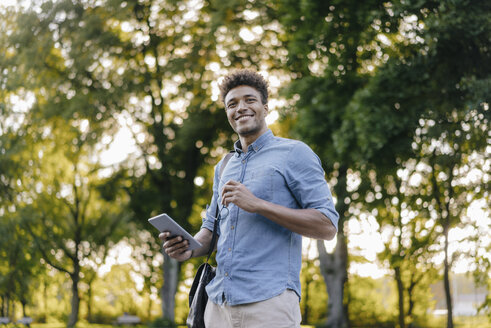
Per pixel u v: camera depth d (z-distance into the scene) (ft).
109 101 72.02
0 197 80.84
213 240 9.69
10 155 77.97
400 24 49.55
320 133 53.57
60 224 83.56
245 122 9.15
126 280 104.22
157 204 77.71
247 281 8.51
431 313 96.48
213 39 67.31
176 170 78.23
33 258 83.56
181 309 109.50
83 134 76.79
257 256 8.55
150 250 83.25
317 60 56.85
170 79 73.41
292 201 8.84
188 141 72.23
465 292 109.29
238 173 9.17
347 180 60.34
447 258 57.47
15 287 83.30
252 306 8.45
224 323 8.86
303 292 113.29
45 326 101.24
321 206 8.54
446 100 48.62
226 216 9.08
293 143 9.02
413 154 51.19
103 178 79.71
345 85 53.47
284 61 65.05
